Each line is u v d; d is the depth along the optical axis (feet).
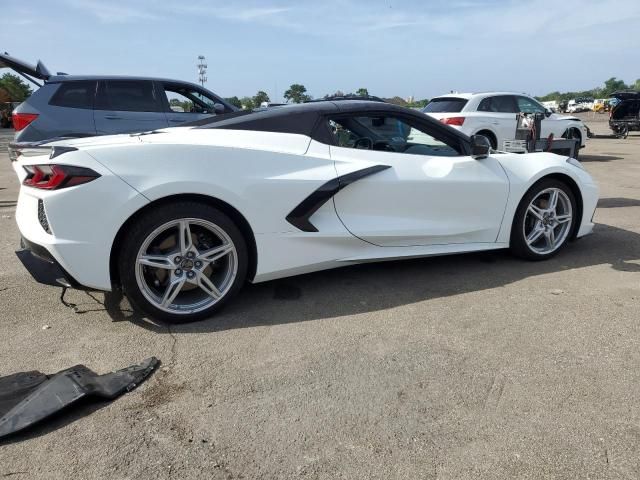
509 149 17.60
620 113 65.31
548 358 8.69
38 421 6.88
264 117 11.14
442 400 7.54
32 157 9.55
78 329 9.87
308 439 6.73
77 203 8.97
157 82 24.57
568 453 6.41
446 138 12.80
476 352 8.93
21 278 12.69
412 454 6.44
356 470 6.17
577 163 14.48
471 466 6.22
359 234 11.34
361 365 8.54
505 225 13.24
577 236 14.47
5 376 8.10
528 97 36.88
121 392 7.73
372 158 11.56
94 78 23.35
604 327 9.82
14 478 6.03
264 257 10.55
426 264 13.71
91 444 6.62
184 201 9.62
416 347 9.13
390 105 12.25
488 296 11.44
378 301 11.21
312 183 10.65
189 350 9.06
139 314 10.52
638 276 12.64
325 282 12.37
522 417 7.12
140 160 9.34
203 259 9.97
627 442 6.59
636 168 34.35
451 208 12.38
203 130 10.66
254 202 10.18
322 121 11.41
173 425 7.02
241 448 6.57
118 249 9.55
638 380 8.01
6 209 21.95
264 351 9.03
